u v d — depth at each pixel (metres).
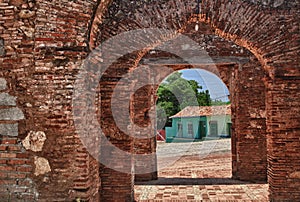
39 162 4.28
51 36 4.32
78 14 4.41
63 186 4.26
